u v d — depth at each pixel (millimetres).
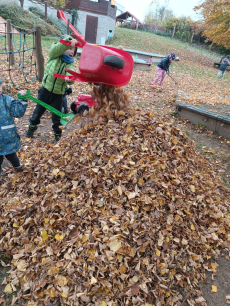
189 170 3256
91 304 2000
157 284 2199
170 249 2465
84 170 2797
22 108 2764
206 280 2447
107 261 2189
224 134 5512
